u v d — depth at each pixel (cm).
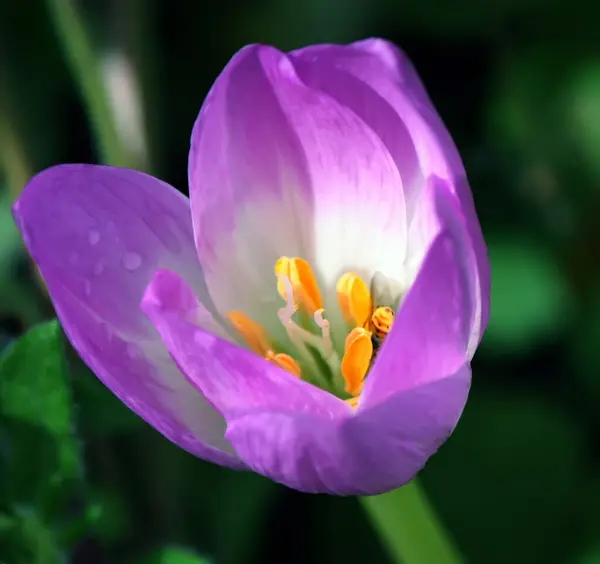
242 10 63
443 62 63
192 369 49
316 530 60
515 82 62
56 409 52
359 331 52
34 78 61
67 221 51
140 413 50
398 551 52
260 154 52
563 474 60
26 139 59
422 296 49
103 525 57
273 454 49
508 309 60
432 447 49
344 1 63
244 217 52
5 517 52
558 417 60
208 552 59
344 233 52
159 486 58
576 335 61
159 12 63
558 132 62
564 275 61
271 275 52
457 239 49
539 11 63
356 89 51
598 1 62
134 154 59
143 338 51
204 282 52
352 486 49
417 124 51
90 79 57
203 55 63
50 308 57
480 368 61
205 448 50
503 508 60
